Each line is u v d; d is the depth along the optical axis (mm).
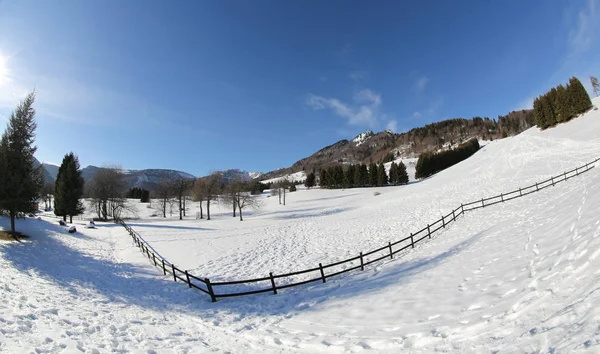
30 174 21953
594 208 8930
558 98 63562
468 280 8531
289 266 17266
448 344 5352
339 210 53469
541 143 52562
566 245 7457
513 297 6141
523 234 11469
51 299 9586
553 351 3785
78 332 7031
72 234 29547
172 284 14773
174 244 26766
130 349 6555
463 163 67438
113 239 30750
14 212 21188
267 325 8867
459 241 15445
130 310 10133
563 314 4445
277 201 82062
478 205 29062
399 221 29484
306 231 30812
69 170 46094
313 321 8602
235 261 19562
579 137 48000
